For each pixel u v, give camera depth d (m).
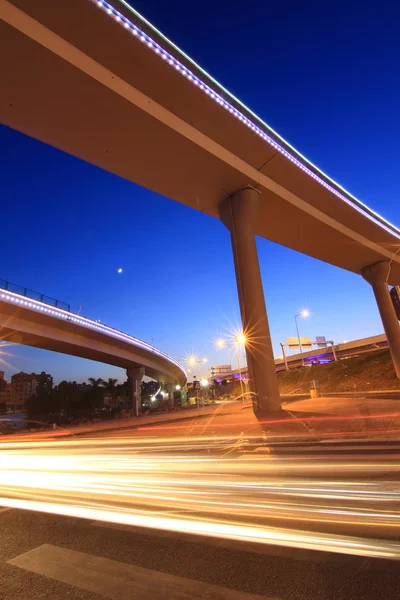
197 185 26.62
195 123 22.34
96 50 17.53
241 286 25.61
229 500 5.91
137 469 9.68
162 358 80.06
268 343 24.09
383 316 46.88
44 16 15.87
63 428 39.75
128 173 25.09
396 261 48.56
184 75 19.89
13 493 7.87
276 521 4.84
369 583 3.25
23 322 42.34
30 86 17.78
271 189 27.80
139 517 5.52
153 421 35.62
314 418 18.89
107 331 55.81
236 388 110.94
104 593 3.41
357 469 7.46
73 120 20.12
